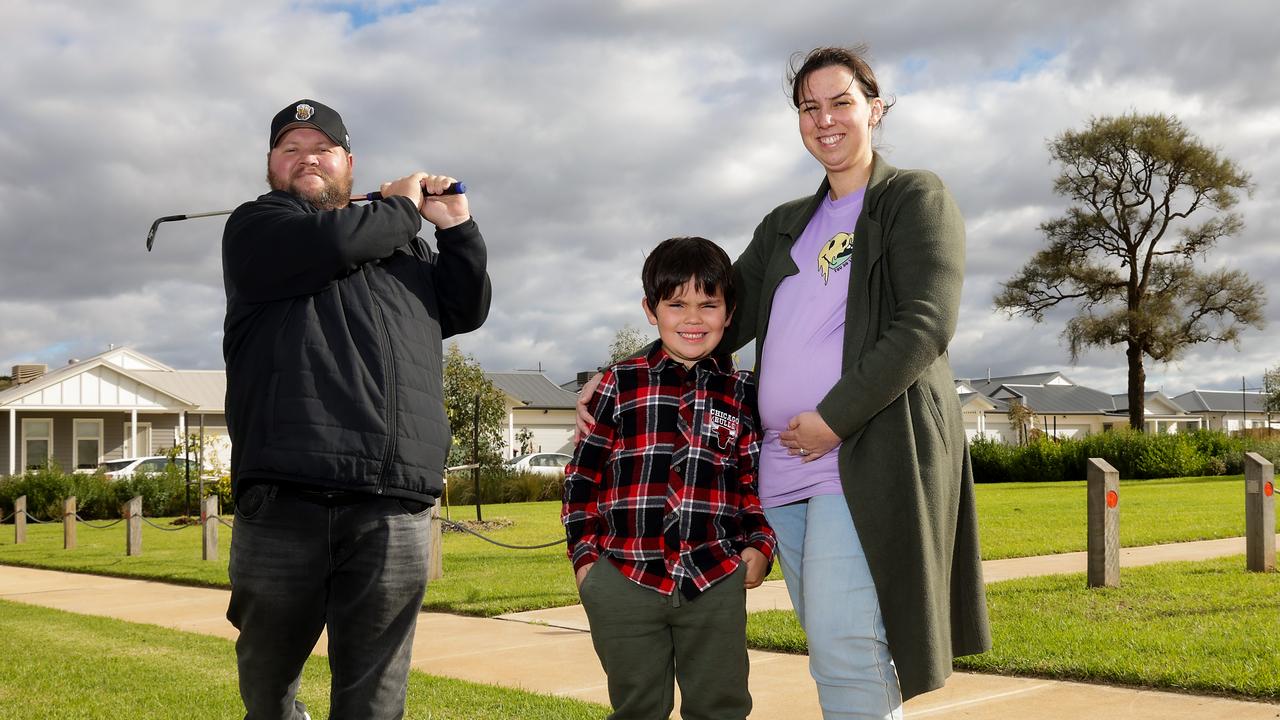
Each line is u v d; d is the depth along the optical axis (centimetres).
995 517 1474
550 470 3041
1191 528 1173
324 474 256
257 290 266
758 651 535
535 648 580
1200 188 4394
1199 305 4484
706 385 287
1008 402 6550
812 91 278
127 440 3678
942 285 251
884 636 253
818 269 280
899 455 249
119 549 1453
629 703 276
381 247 270
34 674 523
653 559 272
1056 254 4678
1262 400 7981
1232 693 395
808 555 263
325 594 276
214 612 795
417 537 280
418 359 281
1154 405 7419
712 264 287
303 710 313
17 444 3541
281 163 295
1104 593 657
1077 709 385
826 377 269
